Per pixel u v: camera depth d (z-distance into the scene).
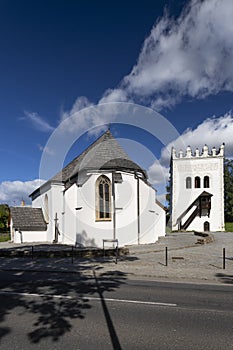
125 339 5.30
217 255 17.05
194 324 6.06
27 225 29.81
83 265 14.30
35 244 26.31
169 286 9.82
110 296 8.45
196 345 5.05
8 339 5.34
